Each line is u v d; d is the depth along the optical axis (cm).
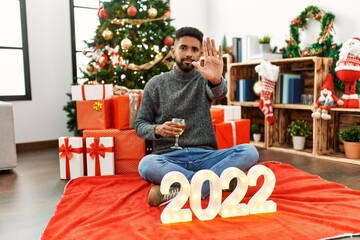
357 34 303
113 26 344
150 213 164
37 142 380
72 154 239
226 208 158
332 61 311
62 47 393
